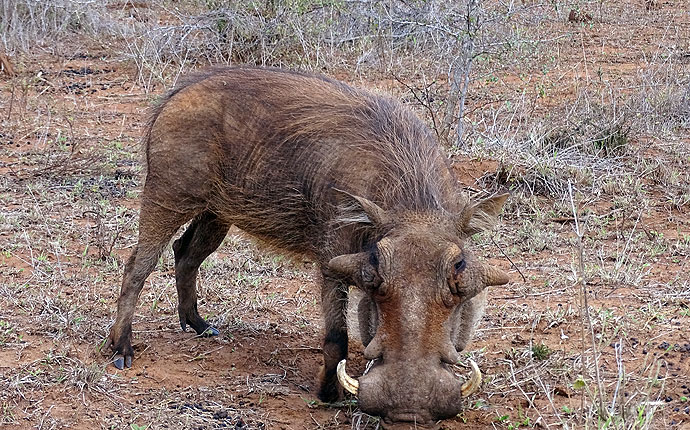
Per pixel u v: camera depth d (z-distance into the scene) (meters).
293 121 4.84
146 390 4.84
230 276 6.36
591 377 4.82
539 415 4.50
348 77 11.21
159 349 5.34
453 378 3.80
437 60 11.27
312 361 5.26
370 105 4.86
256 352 5.34
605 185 7.99
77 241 6.94
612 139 8.88
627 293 6.02
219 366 5.16
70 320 5.51
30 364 5.02
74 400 4.70
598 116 9.40
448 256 3.89
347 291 4.62
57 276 6.22
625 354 5.12
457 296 3.91
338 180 4.57
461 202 4.54
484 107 10.27
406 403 3.73
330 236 4.59
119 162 8.79
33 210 7.36
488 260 6.68
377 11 10.96
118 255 6.68
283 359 5.27
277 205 4.88
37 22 13.49
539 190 7.98
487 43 9.40
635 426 4.05
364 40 11.72
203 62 12.09
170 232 5.21
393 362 3.80
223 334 5.57
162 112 5.14
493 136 8.84
